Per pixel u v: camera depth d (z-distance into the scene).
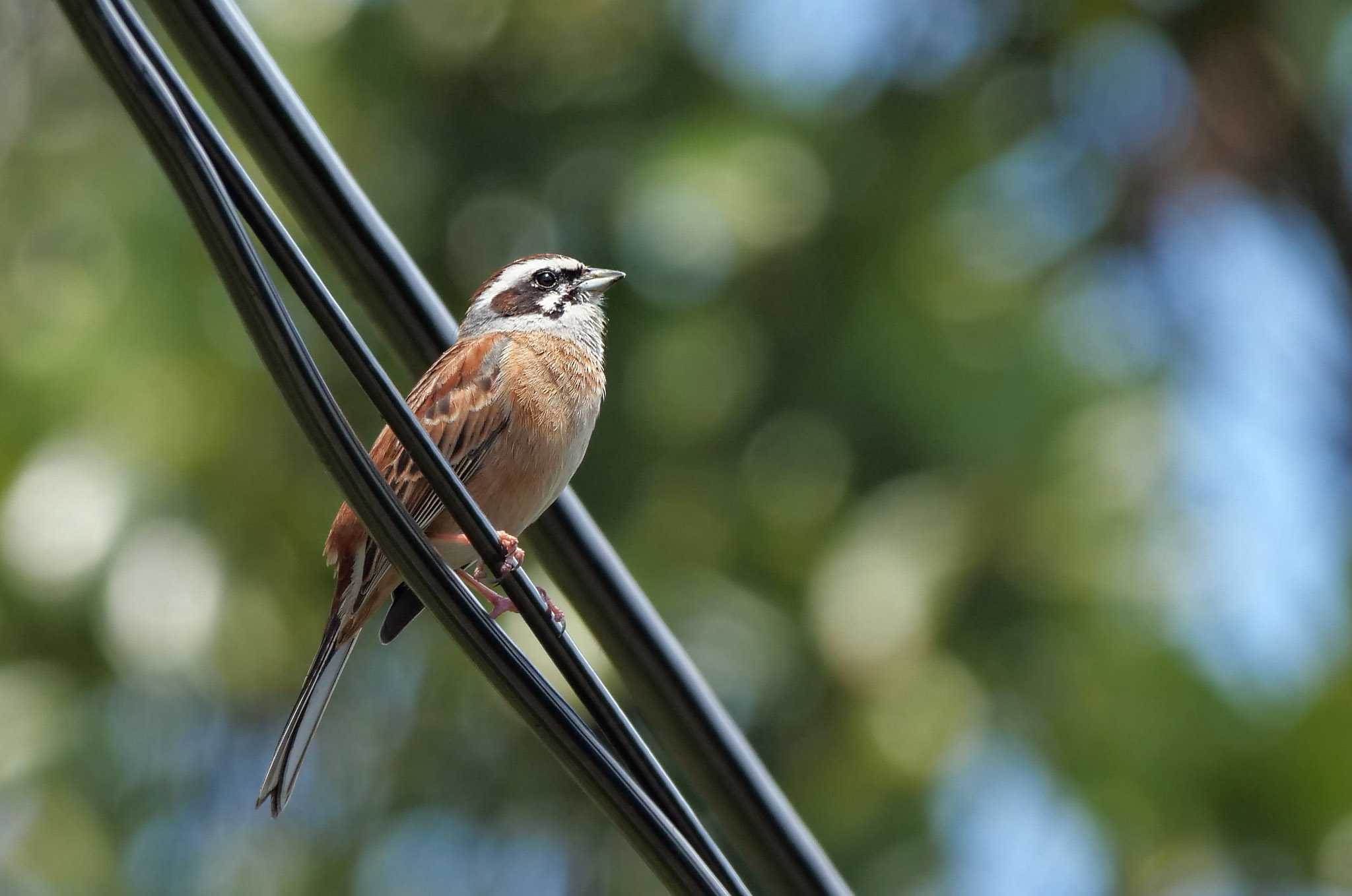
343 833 13.13
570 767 5.29
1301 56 14.27
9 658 12.02
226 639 11.92
